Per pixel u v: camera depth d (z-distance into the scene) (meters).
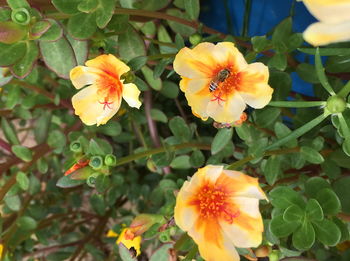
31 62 0.14
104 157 0.14
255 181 0.12
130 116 0.21
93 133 0.21
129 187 0.25
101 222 0.26
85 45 0.15
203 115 0.13
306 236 0.13
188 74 0.13
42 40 0.13
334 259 0.16
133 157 0.15
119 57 0.17
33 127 0.28
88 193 0.28
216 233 0.12
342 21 0.06
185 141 0.18
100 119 0.14
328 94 0.17
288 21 0.15
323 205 0.13
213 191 0.12
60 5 0.13
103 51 0.17
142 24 0.19
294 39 0.15
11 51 0.13
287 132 0.15
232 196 0.12
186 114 0.25
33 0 0.14
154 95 0.24
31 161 0.19
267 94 0.12
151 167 0.20
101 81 0.14
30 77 0.19
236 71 0.13
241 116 0.14
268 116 0.16
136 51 0.16
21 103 0.21
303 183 0.16
